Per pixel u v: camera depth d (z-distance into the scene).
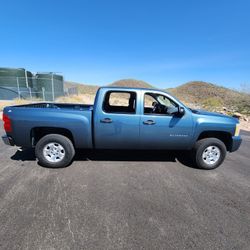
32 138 4.60
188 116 4.68
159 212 3.15
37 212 3.03
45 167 4.69
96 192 3.66
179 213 3.15
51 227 2.72
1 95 23.89
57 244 2.43
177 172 4.71
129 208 3.21
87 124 4.52
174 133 4.70
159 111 5.27
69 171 4.52
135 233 2.67
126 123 4.55
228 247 2.51
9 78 25.31
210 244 2.55
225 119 4.86
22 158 5.24
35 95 25.84
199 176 4.55
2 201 3.28
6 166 4.70
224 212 3.22
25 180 4.03
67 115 4.48
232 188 4.04
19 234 2.57
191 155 5.00
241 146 7.41
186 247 2.48
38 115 4.44
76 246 2.42
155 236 2.64
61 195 3.52
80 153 5.73
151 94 4.65
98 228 2.73
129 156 5.62
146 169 4.81
